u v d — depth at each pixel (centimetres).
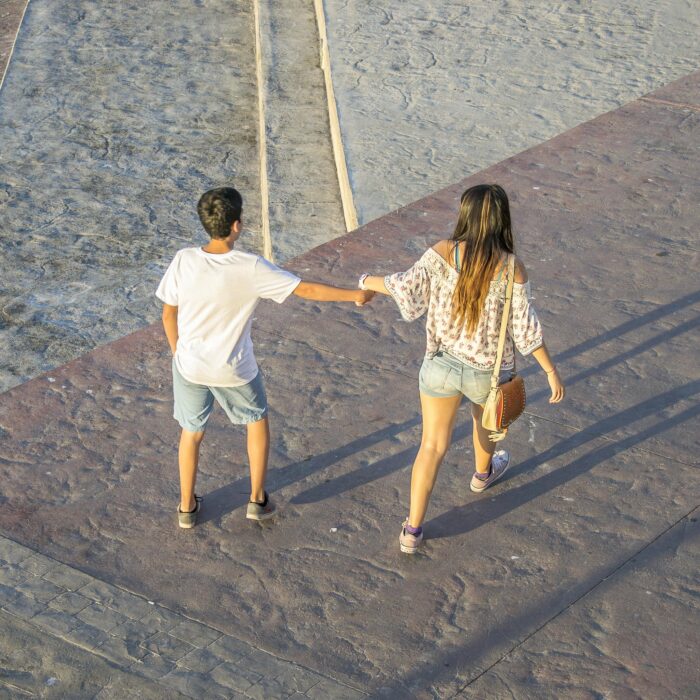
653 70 2397
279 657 905
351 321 1440
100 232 2059
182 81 2838
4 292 1814
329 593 978
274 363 1344
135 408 1262
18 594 976
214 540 1049
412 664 895
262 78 2662
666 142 2005
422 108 2222
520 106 2220
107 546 1041
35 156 2388
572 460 1158
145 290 1831
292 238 1869
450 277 904
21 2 3766
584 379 1304
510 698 857
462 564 1011
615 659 895
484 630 930
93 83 2802
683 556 1015
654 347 1367
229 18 3319
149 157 2402
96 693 867
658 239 1648
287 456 1172
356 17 2786
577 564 1007
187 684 875
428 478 984
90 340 1656
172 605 966
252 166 2378
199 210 925
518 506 1090
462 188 1834
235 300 936
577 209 1748
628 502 1091
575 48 2548
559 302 1475
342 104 2245
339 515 1081
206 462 1162
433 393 955
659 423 1217
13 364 1574
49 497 1110
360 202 1812
